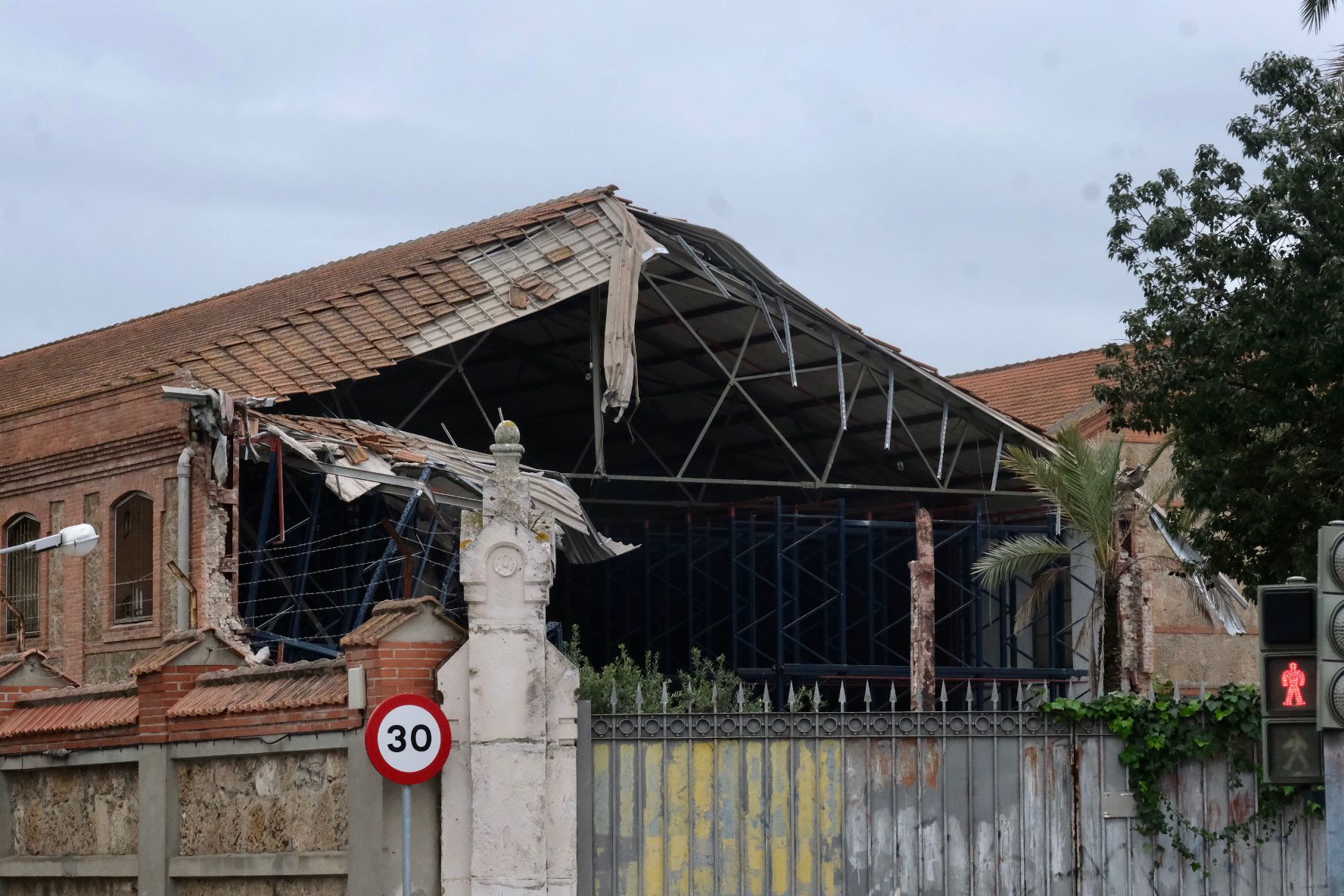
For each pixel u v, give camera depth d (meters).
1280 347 27.39
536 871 15.20
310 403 32.81
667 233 35.72
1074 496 29.89
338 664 16.45
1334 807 12.25
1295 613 12.53
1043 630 41.22
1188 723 17.33
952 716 16.95
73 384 35.12
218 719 17.50
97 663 29.34
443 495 28.59
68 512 30.53
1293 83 28.75
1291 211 28.23
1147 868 17.14
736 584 39.03
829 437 43.06
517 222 36.44
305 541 29.75
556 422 45.94
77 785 19.91
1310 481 27.95
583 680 26.12
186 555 27.53
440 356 40.00
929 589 30.94
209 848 17.72
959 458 41.31
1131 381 29.52
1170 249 29.16
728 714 16.34
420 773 14.80
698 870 16.06
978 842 16.84
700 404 43.50
